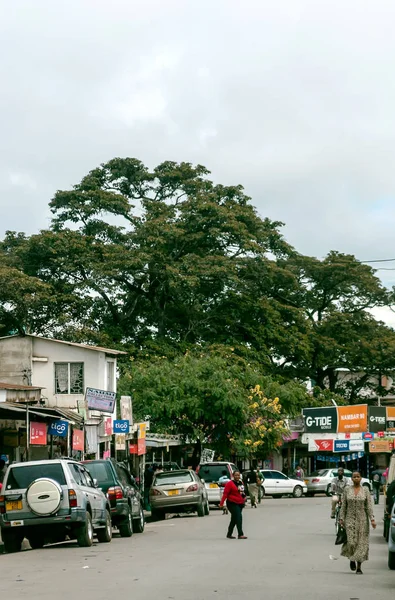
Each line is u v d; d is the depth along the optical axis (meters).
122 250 53.16
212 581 13.34
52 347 40.00
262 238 58.53
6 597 11.68
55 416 28.44
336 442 60.88
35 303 49.25
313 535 23.91
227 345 54.62
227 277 53.97
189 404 44.09
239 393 45.19
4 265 51.03
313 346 62.44
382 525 29.38
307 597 11.62
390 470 24.09
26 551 19.30
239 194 59.38
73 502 18.97
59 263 53.66
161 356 51.69
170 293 55.50
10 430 30.44
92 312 55.00
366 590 12.57
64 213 56.84
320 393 64.50
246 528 26.81
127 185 60.28
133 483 25.78
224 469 39.06
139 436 38.66
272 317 59.34
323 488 54.22
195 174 60.03
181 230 54.22
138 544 20.73
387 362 63.78
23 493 18.92
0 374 39.66
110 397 35.00
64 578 13.84
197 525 28.61
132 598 11.38
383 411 62.16
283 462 66.75
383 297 65.56
